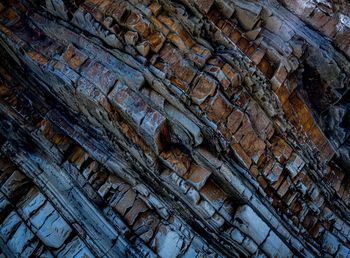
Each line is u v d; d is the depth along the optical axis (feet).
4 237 28.96
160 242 30.68
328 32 34.22
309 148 35.19
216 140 29.50
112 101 28.66
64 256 29.04
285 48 33.12
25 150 32.73
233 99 30.89
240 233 30.89
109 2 29.60
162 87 28.50
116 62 29.32
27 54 30.42
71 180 32.27
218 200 31.14
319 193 35.81
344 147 37.42
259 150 32.09
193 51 30.37
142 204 32.32
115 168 32.37
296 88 34.94
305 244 33.50
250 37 32.94
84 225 30.42
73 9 30.22
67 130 33.50
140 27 28.81
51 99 34.45
